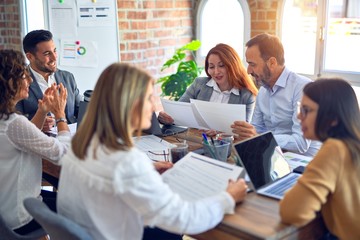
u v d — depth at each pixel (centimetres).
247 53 254
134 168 133
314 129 146
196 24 449
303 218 136
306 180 138
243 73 276
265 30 391
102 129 138
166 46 431
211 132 243
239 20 420
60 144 199
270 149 181
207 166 166
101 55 376
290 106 253
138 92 138
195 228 137
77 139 144
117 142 137
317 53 371
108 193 138
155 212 134
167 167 183
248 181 168
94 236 146
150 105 143
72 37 370
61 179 153
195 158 172
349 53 360
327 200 144
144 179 133
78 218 148
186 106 244
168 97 404
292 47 385
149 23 411
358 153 139
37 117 232
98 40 373
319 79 152
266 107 268
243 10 402
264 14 389
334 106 142
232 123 228
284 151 221
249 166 167
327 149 139
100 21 370
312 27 370
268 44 248
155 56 423
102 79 140
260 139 180
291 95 252
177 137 241
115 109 136
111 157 135
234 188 153
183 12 440
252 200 157
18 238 193
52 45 298
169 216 134
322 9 361
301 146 236
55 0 366
